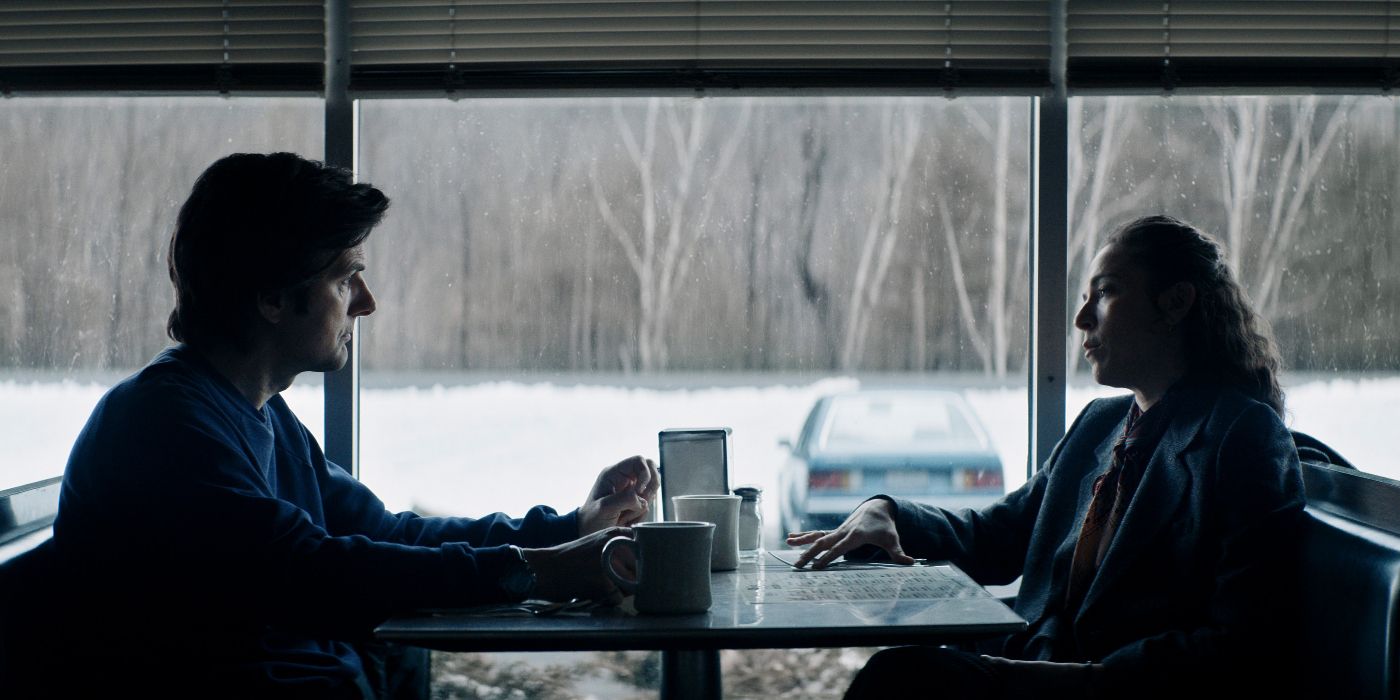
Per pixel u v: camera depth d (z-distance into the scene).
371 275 2.20
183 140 2.13
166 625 1.27
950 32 2.03
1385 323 2.14
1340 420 2.14
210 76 2.03
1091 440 1.75
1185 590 1.45
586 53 2.04
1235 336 1.61
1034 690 1.33
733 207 2.42
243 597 1.22
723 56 2.04
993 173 2.27
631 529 1.28
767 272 2.44
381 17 2.04
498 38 2.05
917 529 1.70
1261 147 2.12
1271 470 1.42
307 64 2.03
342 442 2.09
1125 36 2.03
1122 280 1.63
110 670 1.27
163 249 2.15
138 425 1.27
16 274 2.15
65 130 2.13
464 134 2.29
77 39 2.05
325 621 1.22
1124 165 2.10
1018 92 2.02
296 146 2.10
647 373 2.44
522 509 2.93
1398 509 1.35
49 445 2.16
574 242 2.38
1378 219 2.13
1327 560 1.36
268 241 1.38
